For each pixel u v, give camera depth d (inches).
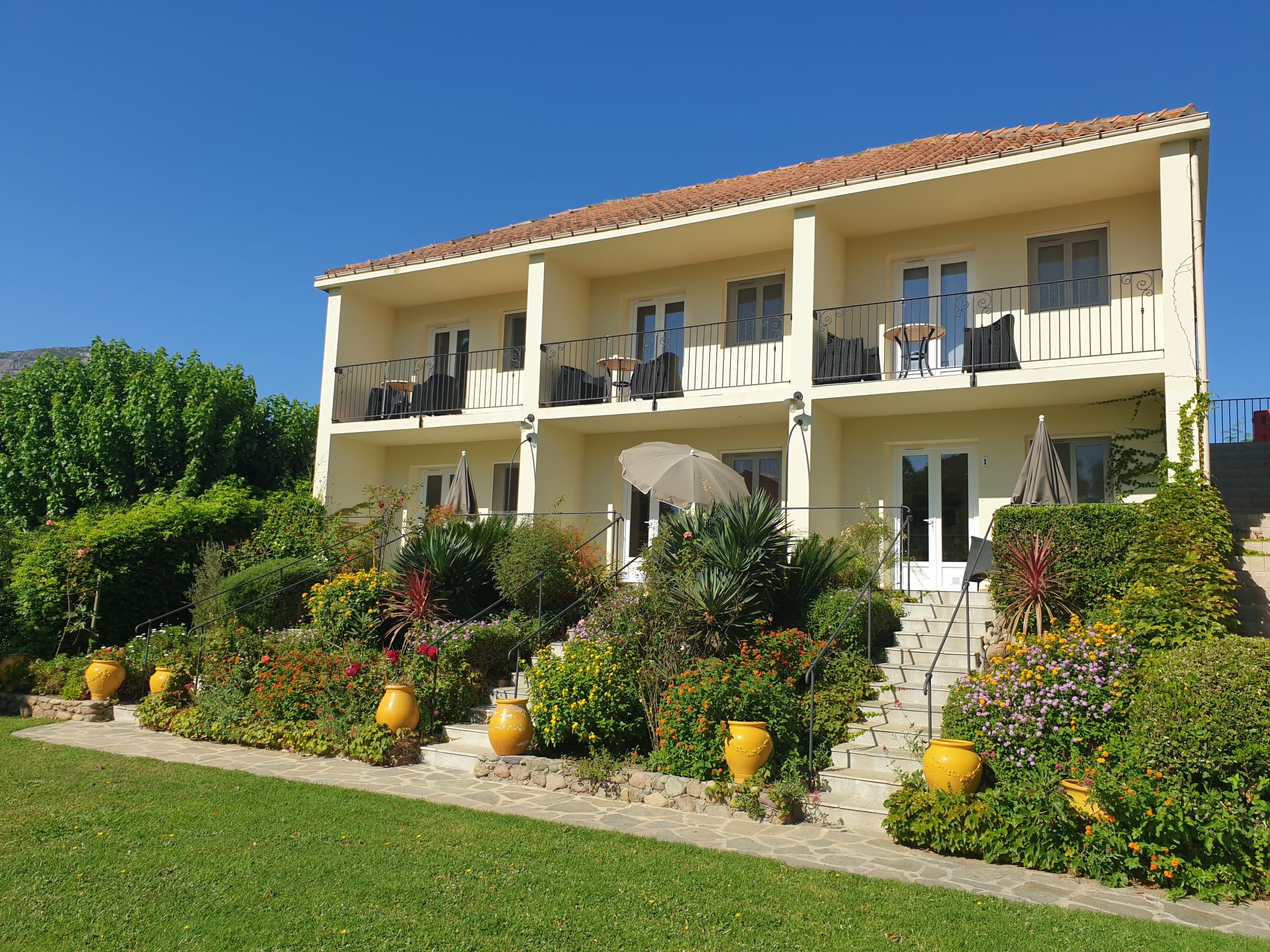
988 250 518.0
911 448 536.1
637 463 462.9
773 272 588.1
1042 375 441.7
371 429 647.8
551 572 484.7
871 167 526.9
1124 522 368.5
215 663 425.1
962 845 244.5
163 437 767.7
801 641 365.1
